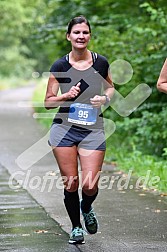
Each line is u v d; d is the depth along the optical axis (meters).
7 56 87.50
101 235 9.96
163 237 9.81
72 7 24.92
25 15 48.34
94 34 20.06
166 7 18.50
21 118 35.25
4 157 19.27
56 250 9.11
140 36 18.75
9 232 10.20
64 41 24.70
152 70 18.19
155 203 12.40
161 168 15.09
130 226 10.53
